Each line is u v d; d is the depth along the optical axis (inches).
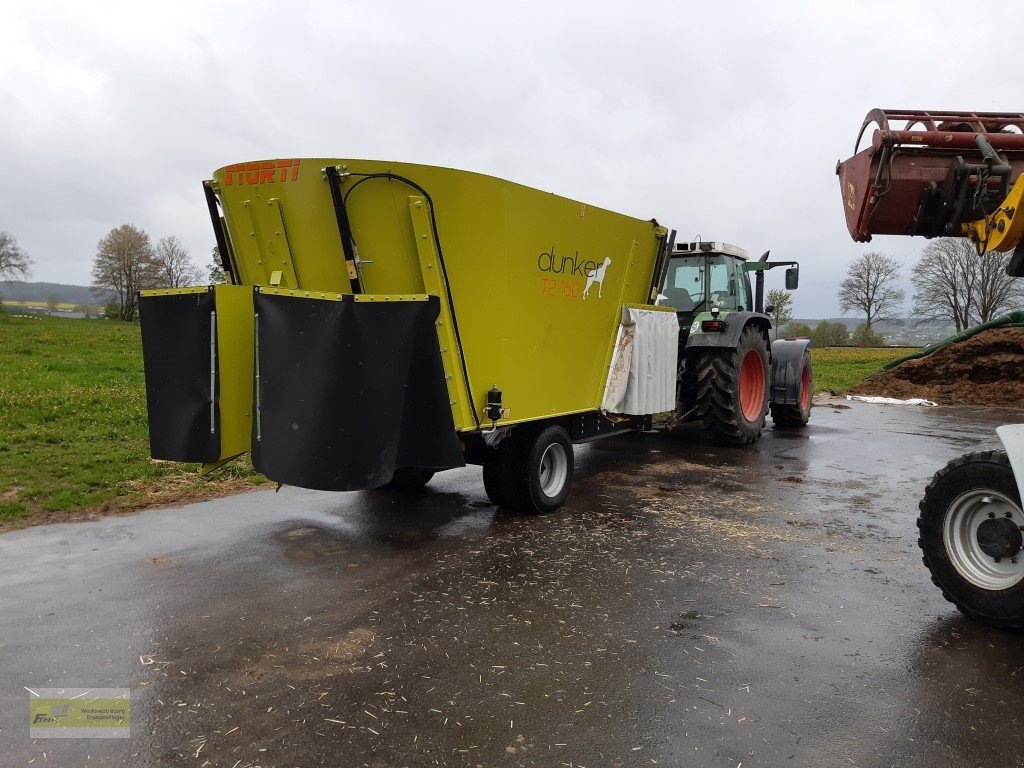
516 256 184.2
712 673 114.5
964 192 126.5
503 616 136.4
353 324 148.9
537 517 206.8
